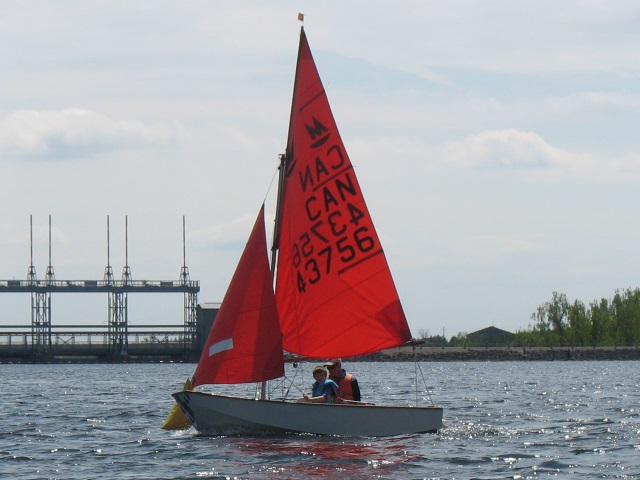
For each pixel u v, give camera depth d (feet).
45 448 210.59
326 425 207.62
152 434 233.76
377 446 200.44
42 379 611.06
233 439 207.92
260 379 209.56
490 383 528.63
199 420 212.84
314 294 218.18
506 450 202.39
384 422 211.41
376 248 220.23
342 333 219.00
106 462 189.06
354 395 216.95
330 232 219.00
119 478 171.22
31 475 175.73
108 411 310.04
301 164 219.00
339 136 220.23
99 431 243.81
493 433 233.14
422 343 221.46
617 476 173.47
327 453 191.72
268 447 198.08
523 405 336.90
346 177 220.23
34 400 377.71
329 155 219.82
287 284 216.95
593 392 424.05
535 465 184.24
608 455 197.36
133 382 553.64
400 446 201.67
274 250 219.61
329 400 209.56
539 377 623.36
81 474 176.04
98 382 557.74
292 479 169.07
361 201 220.43
